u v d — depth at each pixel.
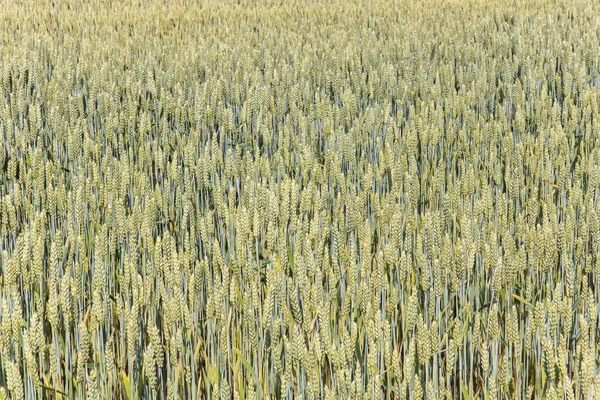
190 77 10.24
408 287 3.88
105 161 5.91
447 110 7.63
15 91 8.57
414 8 20.44
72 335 3.40
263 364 3.38
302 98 9.60
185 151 5.86
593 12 17.77
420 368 3.12
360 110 9.16
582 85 9.02
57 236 3.69
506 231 3.94
